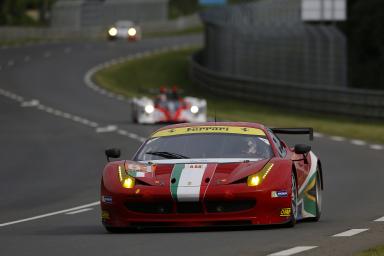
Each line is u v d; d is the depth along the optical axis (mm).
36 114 159625
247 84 179750
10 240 38406
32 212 55500
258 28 186375
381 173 71938
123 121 140625
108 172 40625
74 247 34625
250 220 38438
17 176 81250
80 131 125938
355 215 46312
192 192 38250
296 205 40531
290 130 48125
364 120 134375
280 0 196000
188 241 35188
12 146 109938
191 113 132250
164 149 42094
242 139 42281
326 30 172000
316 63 169250
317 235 36312
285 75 176750
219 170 39312
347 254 30500
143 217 39000
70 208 56562
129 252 32562
